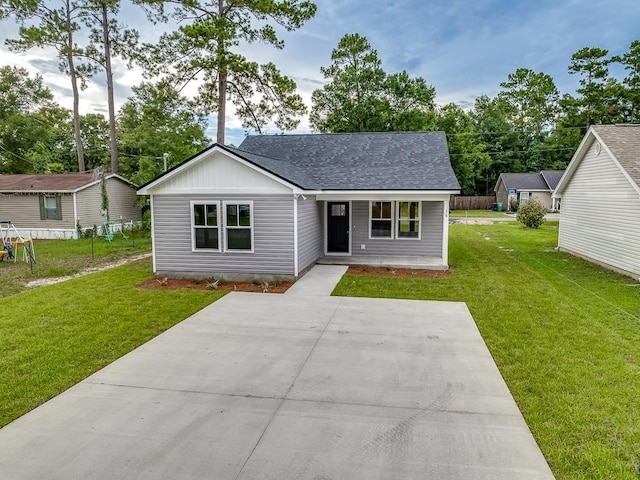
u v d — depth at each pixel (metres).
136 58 20.38
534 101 47.78
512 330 6.73
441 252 13.31
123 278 10.94
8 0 21.64
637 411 4.18
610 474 3.26
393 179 12.23
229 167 10.36
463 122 44.06
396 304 8.41
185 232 10.80
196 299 8.80
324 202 13.56
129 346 6.13
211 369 5.31
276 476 3.25
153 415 4.20
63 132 39.72
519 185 38.88
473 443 3.68
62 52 23.31
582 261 13.34
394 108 34.88
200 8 17.02
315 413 4.21
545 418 4.09
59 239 20.00
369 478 3.22
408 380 4.97
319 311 7.94
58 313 7.77
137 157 30.56
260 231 10.46
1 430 3.96
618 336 6.40
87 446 3.68
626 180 10.99
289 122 18.84
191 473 3.29
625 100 32.44
